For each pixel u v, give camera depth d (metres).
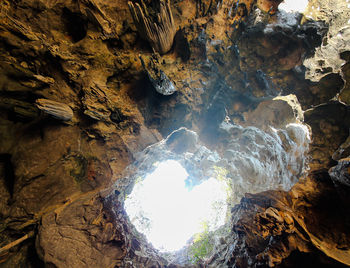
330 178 6.04
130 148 7.62
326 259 4.90
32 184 5.15
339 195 5.64
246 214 7.58
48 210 5.46
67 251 5.34
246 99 8.04
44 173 5.34
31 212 5.16
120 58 6.82
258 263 6.16
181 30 6.71
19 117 4.86
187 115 8.73
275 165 8.23
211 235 9.95
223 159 10.34
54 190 5.62
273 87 7.01
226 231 9.14
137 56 6.96
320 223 5.78
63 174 5.79
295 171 7.16
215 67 7.26
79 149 6.20
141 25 6.00
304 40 6.00
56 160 5.56
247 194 7.94
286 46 6.25
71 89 6.14
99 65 6.63
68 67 5.95
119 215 8.09
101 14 6.05
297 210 6.23
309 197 6.30
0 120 4.60
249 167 9.47
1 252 4.70
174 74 7.07
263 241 6.54
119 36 6.73
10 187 4.88
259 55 6.58
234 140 9.65
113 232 6.88
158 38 6.33
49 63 5.70
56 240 5.25
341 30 5.70
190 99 8.17
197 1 6.38
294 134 7.40
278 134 8.01
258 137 8.91
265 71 6.79
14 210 4.90
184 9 6.57
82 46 6.23
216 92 8.20
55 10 6.04
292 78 6.66
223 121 9.09
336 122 6.19
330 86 6.09
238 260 7.17
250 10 5.93
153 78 6.61
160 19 5.75
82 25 6.46
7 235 4.88
